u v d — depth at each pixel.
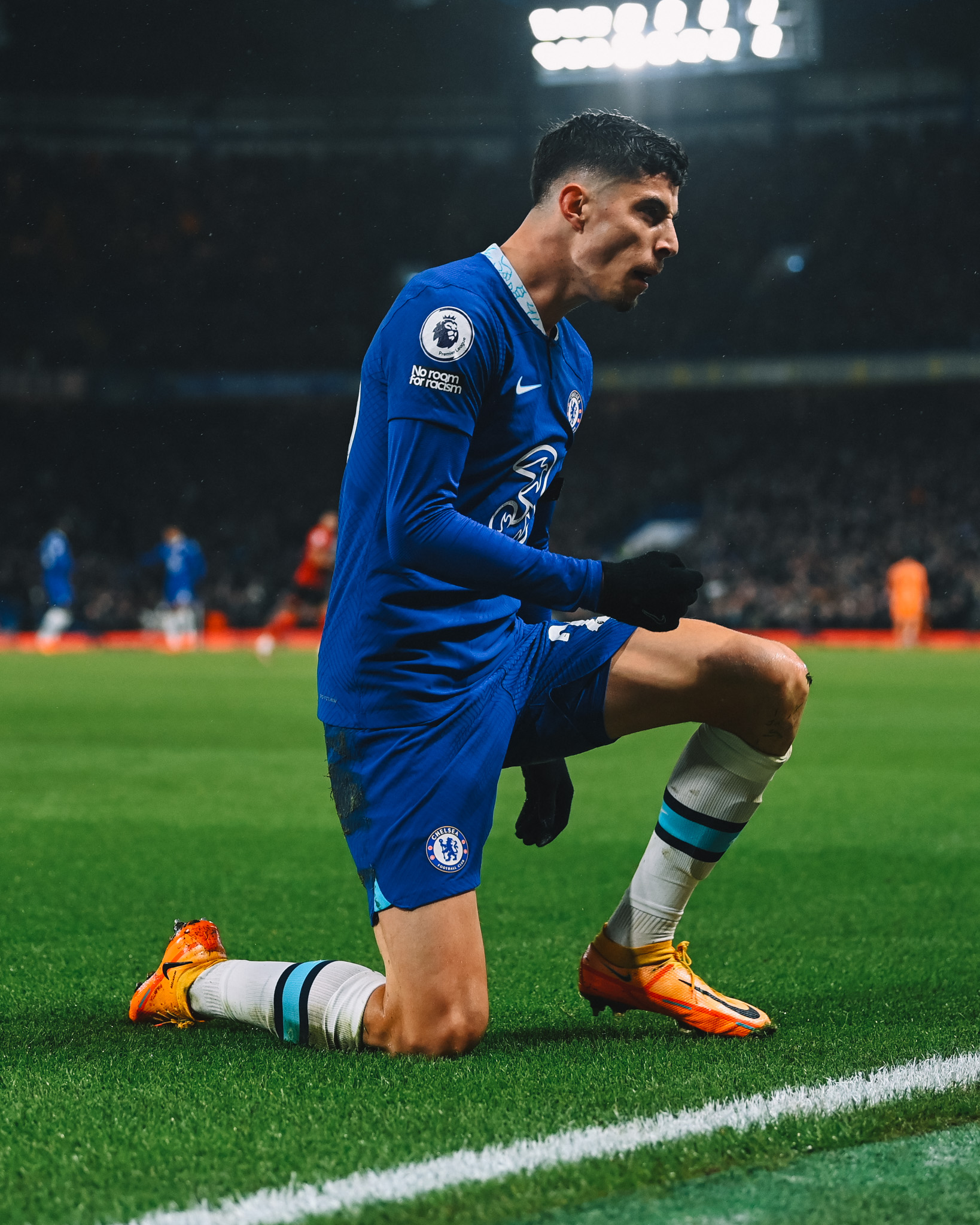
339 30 37.28
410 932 2.87
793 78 40.16
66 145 41.41
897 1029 3.19
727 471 42.28
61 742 11.03
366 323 40.97
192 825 7.00
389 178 41.78
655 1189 2.11
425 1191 2.09
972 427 40.25
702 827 3.14
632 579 2.87
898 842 6.57
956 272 37.34
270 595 39.22
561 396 3.20
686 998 3.17
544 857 6.20
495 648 3.11
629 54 34.34
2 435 41.66
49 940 4.39
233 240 41.31
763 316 38.50
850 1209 2.03
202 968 3.20
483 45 38.09
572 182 2.98
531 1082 2.68
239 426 43.28
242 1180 2.14
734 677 3.00
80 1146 2.31
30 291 39.16
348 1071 2.78
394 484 2.88
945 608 35.44
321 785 8.56
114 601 37.25
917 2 35.09
